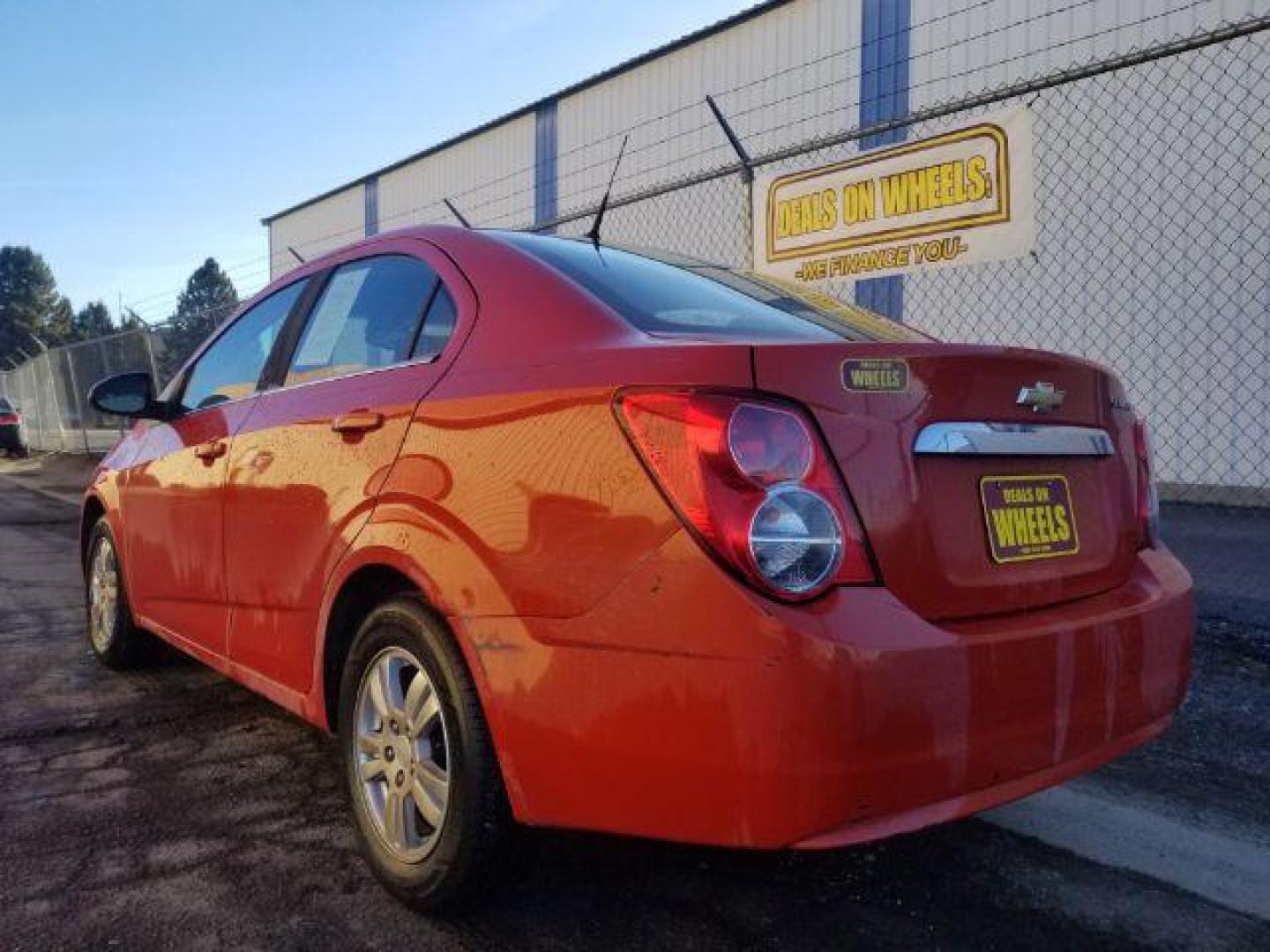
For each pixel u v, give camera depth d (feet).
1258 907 7.95
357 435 8.59
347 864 8.54
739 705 5.65
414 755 7.75
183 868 8.42
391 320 9.28
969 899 8.03
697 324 7.94
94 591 14.82
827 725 5.58
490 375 7.61
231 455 10.59
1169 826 9.37
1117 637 7.11
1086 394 7.84
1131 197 31.89
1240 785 10.30
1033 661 6.47
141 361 49.01
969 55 36.70
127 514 13.26
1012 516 7.00
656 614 5.97
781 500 5.83
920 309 33.22
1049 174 33.81
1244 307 29.76
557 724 6.43
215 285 239.50
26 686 13.62
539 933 7.45
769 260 20.89
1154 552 8.46
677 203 42.39
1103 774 10.61
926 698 5.88
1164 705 7.60
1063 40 33.73
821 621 5.72
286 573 9.36
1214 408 30.42
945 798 6.03
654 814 6.06
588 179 55.42
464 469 7.32
